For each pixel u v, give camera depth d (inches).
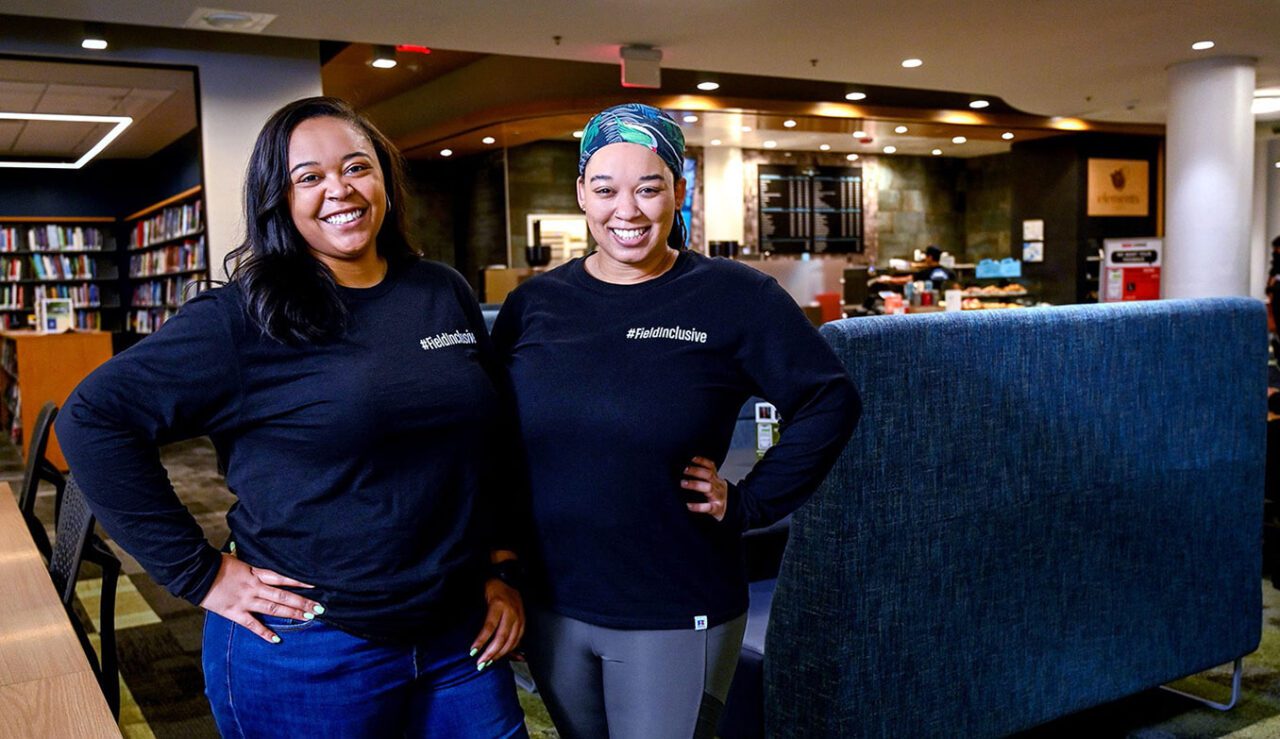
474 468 58.2
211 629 56.8
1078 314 96.0
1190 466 106.2
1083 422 97.0
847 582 83.0
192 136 391.2
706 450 60.9
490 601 61.3
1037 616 95.8
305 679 54.0
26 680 53.4
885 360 83.2
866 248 583.8
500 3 227.5
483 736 59.2
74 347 301.9
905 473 85.5
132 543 53.1
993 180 595.5
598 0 228.2
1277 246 390.6
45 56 247.9
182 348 52.2
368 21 238.5
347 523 53.7
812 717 85.4
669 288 61.8
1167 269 331.3
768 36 267.7
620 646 62.0
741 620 64.3
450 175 490.3
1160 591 105.2
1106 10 249.1
